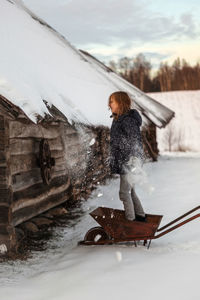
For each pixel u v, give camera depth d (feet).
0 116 16.24
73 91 27.96
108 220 14.94
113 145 15.25
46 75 24.11
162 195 26.58
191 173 38.58
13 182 17.90
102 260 13.08
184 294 9.81
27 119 15.16
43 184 21.35
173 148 99.14
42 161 20.48
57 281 11.77
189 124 143.74
